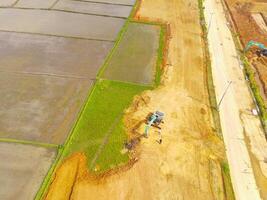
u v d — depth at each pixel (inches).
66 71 1018.7
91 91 946.7
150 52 1153.4
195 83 1021.8
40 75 992.2
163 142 810.8
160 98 946.1
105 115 873.5
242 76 1093.1
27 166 732.7
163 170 746.8
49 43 1142.3
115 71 1042.1
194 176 742.5
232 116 926.4
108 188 703.1
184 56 1146.7
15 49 1096.8
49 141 791.7
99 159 761.0
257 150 837.8
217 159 789.9
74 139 802.8
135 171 740.0
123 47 1166.3
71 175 727.1
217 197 706.8
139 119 869.2
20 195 676.1
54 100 907.4
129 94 951.6
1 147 766.5
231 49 1228.5
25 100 899.4
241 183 752.3
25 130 813.2
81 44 1154.7
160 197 693.3
